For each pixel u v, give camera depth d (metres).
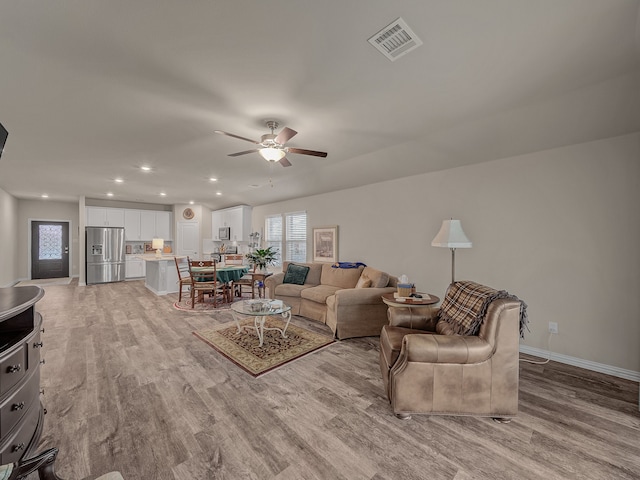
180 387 2.39
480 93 2.30
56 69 1.92
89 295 6.12
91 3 1.37
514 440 1.78
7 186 6.00
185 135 3.11
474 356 1.93
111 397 2.23
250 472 1.53
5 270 6.48
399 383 1.96
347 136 3.21
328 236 5.50
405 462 1.60
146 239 8.70
